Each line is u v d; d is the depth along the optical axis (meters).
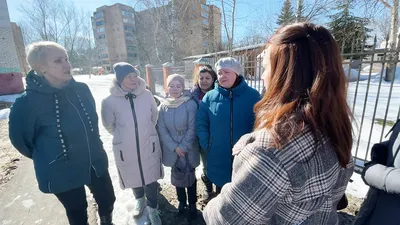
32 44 1.51
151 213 2.20
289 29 0.70
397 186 0.83
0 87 10.76
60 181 1.63
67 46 34.12
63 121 1.61
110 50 58.56
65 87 1.62
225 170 1.95
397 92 8.22
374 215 0.99
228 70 1.82
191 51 17.27
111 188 2.04
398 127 0.98
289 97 0.66
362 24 6.16
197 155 2.25
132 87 1.99
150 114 2.11
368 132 4.20
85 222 1.87
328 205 0.67
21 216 2.42
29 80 1.55
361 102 6.91
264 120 0.68
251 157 0.66
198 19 16.45
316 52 0.64
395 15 7.12
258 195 0.64
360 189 2.48
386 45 2.37
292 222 0.67
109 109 2.00
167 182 2.93
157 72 9.39
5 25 10.66
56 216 2.40
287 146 0.62
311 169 0.63
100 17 60.12
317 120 0.62
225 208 0.71
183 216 2.29
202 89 2.68
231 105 1.85
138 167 2.08
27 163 3.69
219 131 1.90
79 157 1.70
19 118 1.50
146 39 21.02
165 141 2.16
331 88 0.63
